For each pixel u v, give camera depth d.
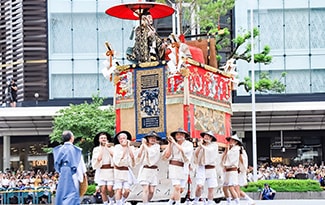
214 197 25.19
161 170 23.75
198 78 22.52
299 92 57.97
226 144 24.19
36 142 62.72
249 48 49.56
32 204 42.62
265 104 55.72
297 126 58.59
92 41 58.00
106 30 57.91
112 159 22.09
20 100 60.22
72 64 57.91
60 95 57.78
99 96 56.31
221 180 24.38
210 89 23.23
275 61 58.06
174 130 21.75
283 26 58.22
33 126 58.06
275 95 56.72
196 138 22.11
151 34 22.77
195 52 23.31
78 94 57.78
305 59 58.12
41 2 59.91
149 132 22.00
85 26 58.03
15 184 45.09
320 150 62.53
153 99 22.16
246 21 57.41
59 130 48.72
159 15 24.03
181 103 21.64
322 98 56.44
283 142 62.72
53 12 58.00
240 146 23.69
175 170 21.11
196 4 43.12
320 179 48.09
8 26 62.75
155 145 21.39
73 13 58.03
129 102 22.59
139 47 22.88
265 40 58.19
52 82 57.88
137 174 23.95
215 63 24.03
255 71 57.81
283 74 53.16
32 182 45.47
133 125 22.52
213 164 22.55
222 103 24.08
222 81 24.12
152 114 22.17
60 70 57.91
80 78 57.88
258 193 42.62
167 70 21.94
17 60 61.09
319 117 57.59
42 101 57.22
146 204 21.53
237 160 23.39
